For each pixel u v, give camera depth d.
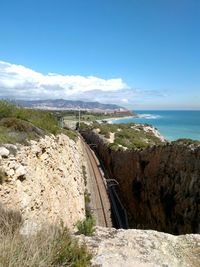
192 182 23.02
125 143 70.88
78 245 7.29
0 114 20.11
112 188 47.31
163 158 30.62
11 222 7.14
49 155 19.72
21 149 14.64
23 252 5.50
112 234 9.22
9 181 12.13
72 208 23.77
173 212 25.05
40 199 15.34
